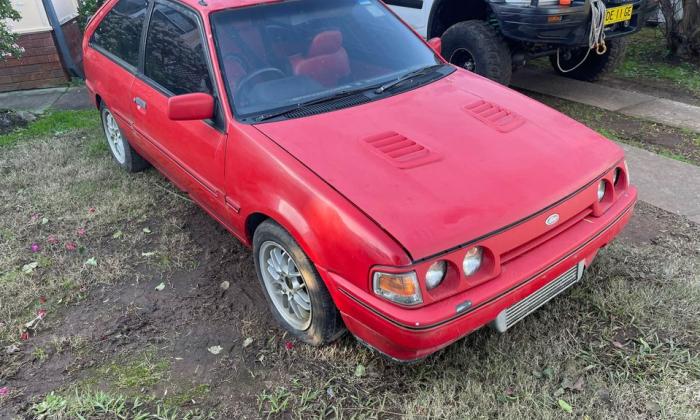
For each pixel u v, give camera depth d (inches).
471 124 120.1
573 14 203.5
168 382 114.5
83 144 228.1
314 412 106.0
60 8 311.4
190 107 121.7
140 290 142.3
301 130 117.9
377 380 111.7
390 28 151.6
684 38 285.9
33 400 112.2
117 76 171.6
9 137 237.8
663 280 132.0
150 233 166.6
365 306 95.8
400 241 91.4
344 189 101.6
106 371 118.0
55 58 297.3
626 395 103.6
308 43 137.2
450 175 104.4
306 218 103.2
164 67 148.3
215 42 130.0
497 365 110.7
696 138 205.3
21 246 162.9
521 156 110.7
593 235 109.1
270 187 111.7
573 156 113.2
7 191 193.2
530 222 99.9
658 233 150.9
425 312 91.4
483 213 97.0
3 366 120.9
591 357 112.5
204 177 136.1
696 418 98.3
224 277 145.6
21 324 132.5
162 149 154.2
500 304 97.4
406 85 136.9
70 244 159.8
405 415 103.4
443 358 115.2
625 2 219.9
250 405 108.2
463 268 94.1
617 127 218.1
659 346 113.5
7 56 286.0
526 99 135.8
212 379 114.6
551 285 108.0
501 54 228.7
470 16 258.2
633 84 265.1
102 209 177.6
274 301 126.0
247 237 129.1
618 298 127.0
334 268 99.7
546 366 111.0
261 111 125.3
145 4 160.6
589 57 262.7
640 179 177.0
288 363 117.1
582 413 100.9
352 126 119.0
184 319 131.6
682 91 253.4
